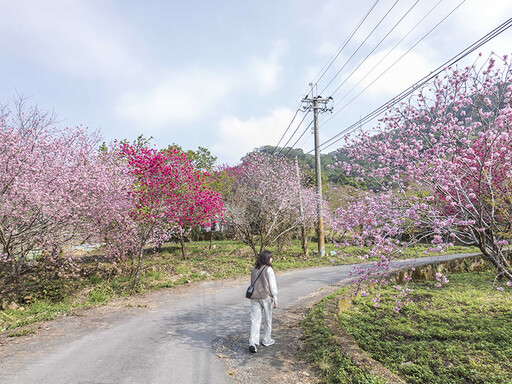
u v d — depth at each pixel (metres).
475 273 12.73
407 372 4.50
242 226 17.23
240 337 5.99
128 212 11.88
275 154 23.73
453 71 6.71
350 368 4.20
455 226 5.95
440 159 5.77
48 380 4.20
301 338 5.76
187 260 17.39
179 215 12.37
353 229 6.64
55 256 10.71
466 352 5.09
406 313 7.35
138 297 9.56
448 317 6.96
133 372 4.46
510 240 6.71
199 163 26.39
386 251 5.67
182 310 8.02
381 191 7.35
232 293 9.98
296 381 4.25
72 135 12.07
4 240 9.71
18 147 9.98
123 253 12.48
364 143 8.12
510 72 5.79
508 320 6.64
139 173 11.41
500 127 5.52
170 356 5.05
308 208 19.72
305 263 16.64
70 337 6.01
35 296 9.88
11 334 6.14
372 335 5.89
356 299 8.43
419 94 7.16
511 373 4.34
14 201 9.66
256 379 4.29
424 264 12.10
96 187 11.42
